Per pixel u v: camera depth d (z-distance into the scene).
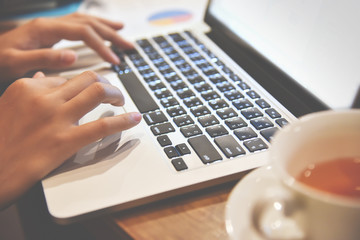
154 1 0.97
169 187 0.40
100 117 0.51
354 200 0.27
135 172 0.42
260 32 0.62
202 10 0.92
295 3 0.55
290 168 0.31
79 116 0.47
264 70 0.59
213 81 0.58
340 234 0.28
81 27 0.68
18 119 0.47
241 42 0.66
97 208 0.38
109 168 0.43
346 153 0.33
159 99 0.55
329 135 0.32
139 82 0.59
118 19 0.89
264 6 0.62
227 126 0.48
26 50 0.67
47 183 0.42
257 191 0.33
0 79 0.64
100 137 0.45
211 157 0.43
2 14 0.90
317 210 0.27
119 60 0.66
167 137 0.47
